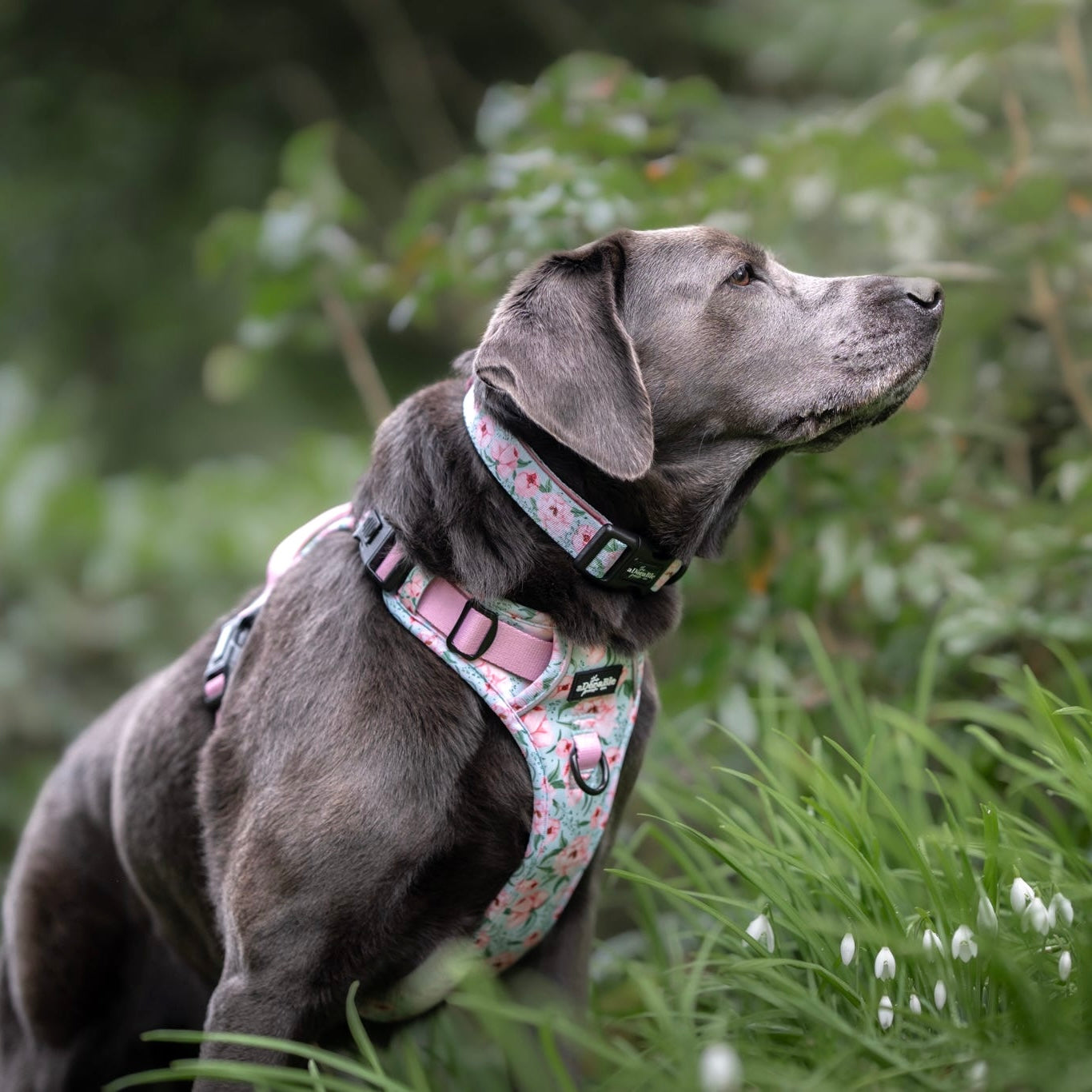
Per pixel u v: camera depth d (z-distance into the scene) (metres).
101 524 6.46
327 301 4.56
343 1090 2.20
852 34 5.96
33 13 10.16
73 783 3.11
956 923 2.29
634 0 9.18
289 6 10.13
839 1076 2.05
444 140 9.45
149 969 3.09
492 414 2.50
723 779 3.29
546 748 2.43
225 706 2.61
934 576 3.55
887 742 3.11
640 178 3.84
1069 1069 1.85
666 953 3.16
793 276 2.82
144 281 9.94
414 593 2.43
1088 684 3.37
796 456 3.66
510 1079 2.62
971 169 3.76
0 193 10.03
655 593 2.63
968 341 4.07
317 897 2.34
